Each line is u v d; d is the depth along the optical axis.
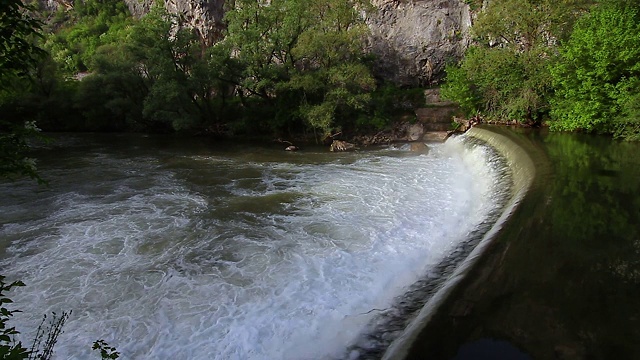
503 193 12.00
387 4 31.30
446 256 8.62
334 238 10.11
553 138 17.28
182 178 16.55
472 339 5.09
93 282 8.22
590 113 17.28
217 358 6.04
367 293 7.52
